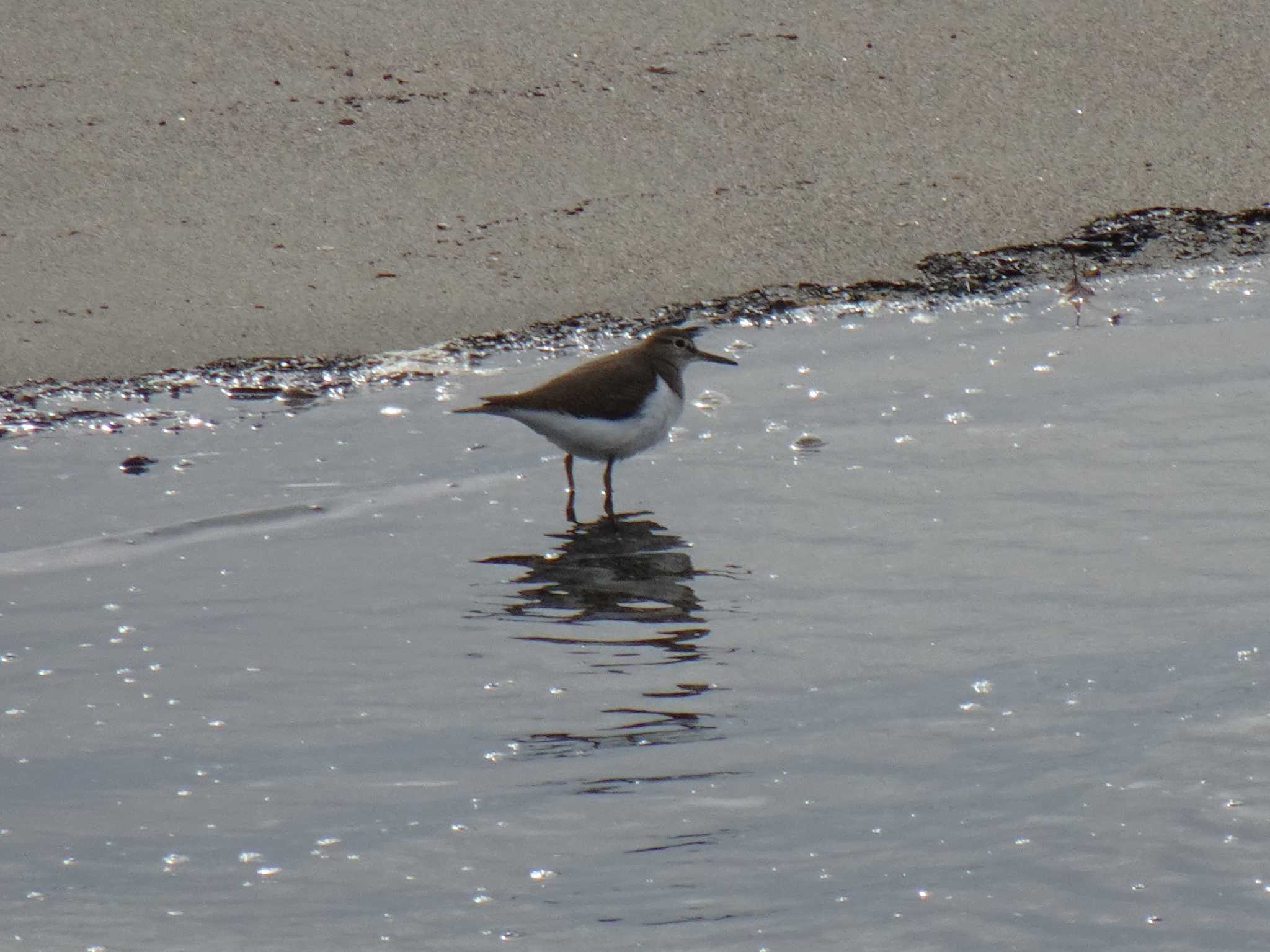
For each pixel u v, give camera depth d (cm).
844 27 1906
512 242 1550
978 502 1066
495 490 1138
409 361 1355
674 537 1038
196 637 895
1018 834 640
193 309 1427
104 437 1217
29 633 901
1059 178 1659
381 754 747
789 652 854
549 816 679
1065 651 832
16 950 578
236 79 1781
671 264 1523
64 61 1798
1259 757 692
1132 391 1260
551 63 1823
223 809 695
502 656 862
